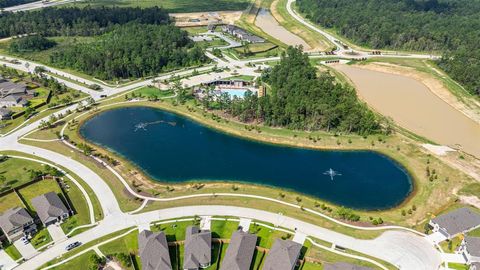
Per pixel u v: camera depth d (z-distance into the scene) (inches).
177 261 4559.5
